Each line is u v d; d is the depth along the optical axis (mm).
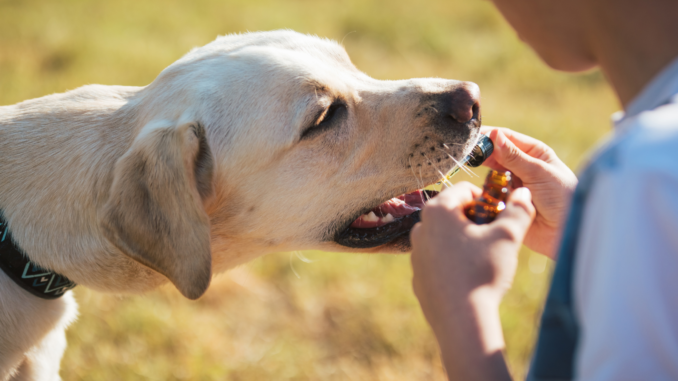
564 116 5914
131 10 7387
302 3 8266
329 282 3766
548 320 983
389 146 2275
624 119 944
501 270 1075
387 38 7273
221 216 2205
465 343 1036
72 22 6797
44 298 2092
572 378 964
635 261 793
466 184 1327
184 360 3180
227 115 2121
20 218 2047
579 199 911
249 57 2205
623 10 917
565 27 1062
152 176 1945
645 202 785
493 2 1200
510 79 6656
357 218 2312
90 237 2068
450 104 2285
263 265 3859
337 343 3385
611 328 817
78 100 2295
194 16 7398
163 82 2248
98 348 3156
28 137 2162
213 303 3592
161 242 1923
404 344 3352
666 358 797
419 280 1146
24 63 5703
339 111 2221
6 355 1979
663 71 906
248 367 3186
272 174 2152
